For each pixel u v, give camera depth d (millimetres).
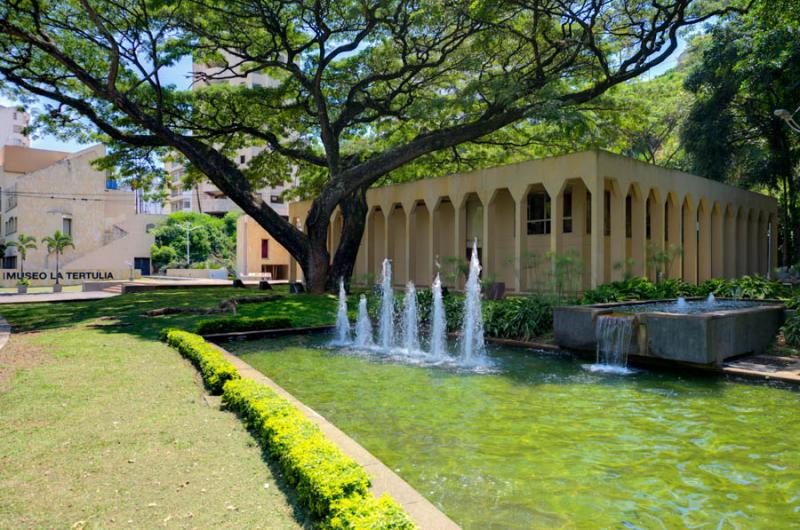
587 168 13773
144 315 13273
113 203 46406
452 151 20828
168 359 7605
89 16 13547
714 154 21406
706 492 3598
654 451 4371
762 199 22703
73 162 39719
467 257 21234
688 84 20969
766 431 4852
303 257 17547
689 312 8320
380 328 11961
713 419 5234
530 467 4039
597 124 16578
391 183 22844
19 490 3164
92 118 15359
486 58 15555
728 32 18797
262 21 14688
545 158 14844
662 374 7477
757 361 7625
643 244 14867
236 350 9750
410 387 6766
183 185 21406
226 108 17625
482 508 3348
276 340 10953
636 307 9781
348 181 17156
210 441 4066
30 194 37594
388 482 3148
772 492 3596
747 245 21609
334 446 3434
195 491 3146
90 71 15672
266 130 20250
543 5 12750
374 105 17344
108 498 3049
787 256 26969
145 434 4230
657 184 15641
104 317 13078
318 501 2725
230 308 13938
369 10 13742
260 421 4184
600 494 3562
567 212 17672
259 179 21828
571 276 12578
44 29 14422
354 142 22438
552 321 10516
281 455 3475
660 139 28766
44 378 6301
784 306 9211
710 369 7312
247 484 3256
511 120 15719
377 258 24047
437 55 16688
